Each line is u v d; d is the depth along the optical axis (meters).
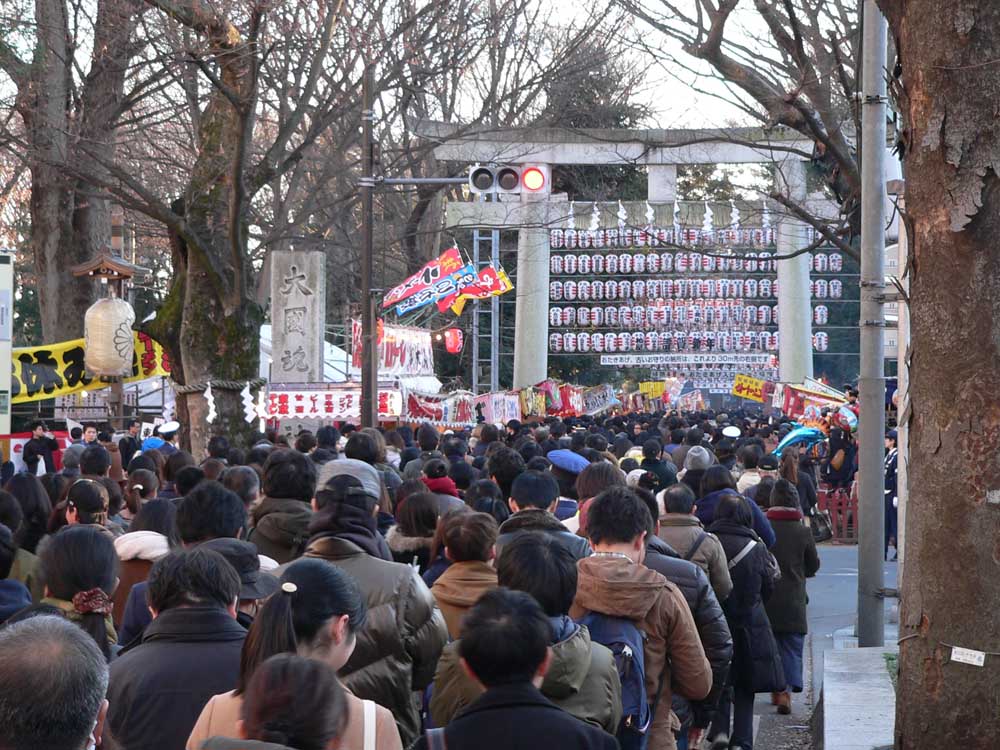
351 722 4.12
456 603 6.78
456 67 30.92
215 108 22.83
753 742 10.85
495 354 45.28
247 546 5.93
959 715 6.26
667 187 29.11
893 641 13.85
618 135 27.27
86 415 33.66
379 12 25.98
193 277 22.69
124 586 7.61
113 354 26.95
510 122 34.91
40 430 23.81
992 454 6.21
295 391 23.00
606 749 4.25
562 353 52.94
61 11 28.08
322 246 38.47
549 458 11.84
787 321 47.97
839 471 27.00
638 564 6.63
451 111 42.50
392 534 8.66
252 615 5.91
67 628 3.17
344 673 5.81
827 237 15.77
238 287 22.41
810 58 15.66
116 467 16.30
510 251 54.25
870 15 13.06
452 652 5.50
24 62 26.80
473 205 36.12
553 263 49.50
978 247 6.28
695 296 51.31
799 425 32.47
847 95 14.34
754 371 64.69
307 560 4.73
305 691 3.46
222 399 22.53
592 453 13.24
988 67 6.28
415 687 6.09
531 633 4.31
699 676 6.71
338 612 4.59
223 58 20.83
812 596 19.09
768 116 16.91
